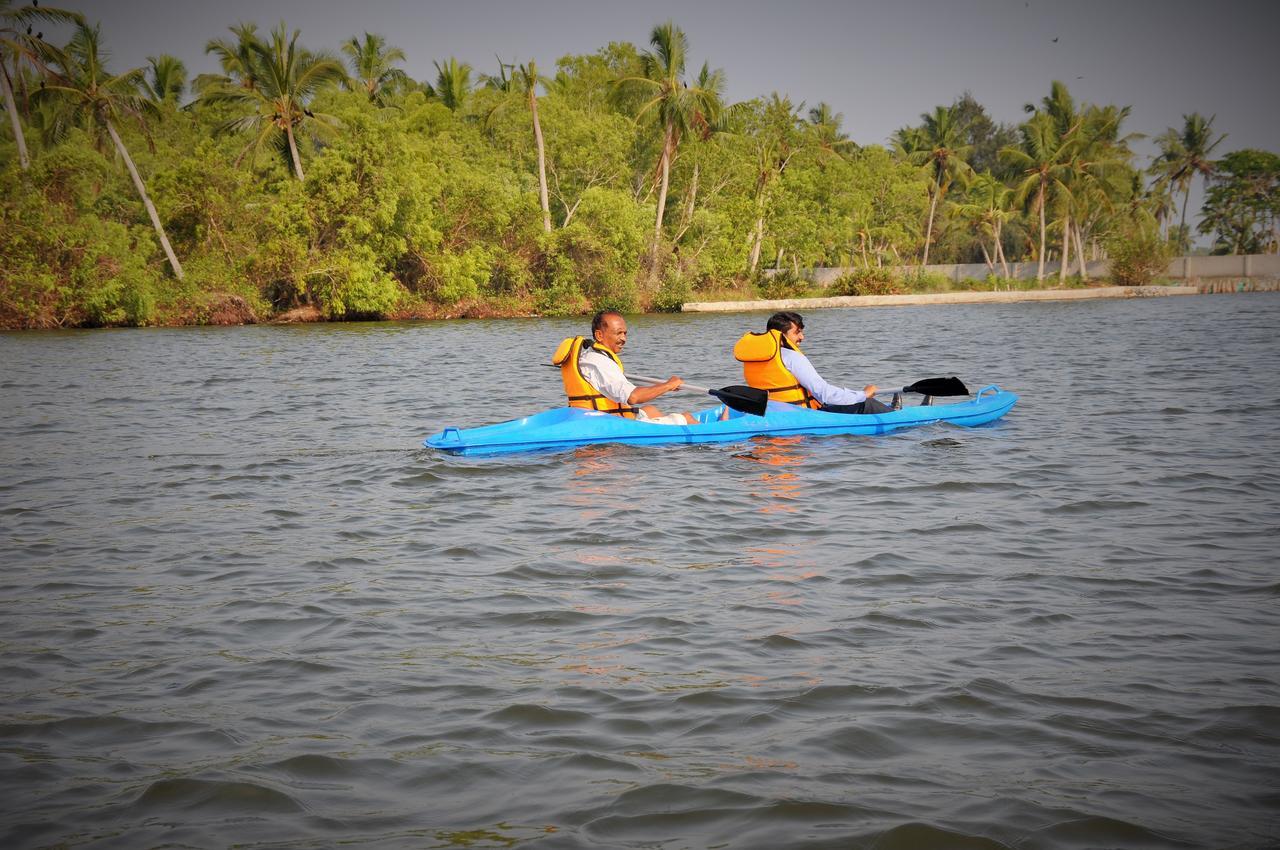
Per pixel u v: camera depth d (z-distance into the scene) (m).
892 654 4.53
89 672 4.46
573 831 3.13
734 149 53.44
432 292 43.41
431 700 4.11
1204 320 32.28
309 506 7.68
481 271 44.09
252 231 41.09
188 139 47.94
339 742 3.75
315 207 39.78
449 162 44.97
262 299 40.09
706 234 52.94
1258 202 79.12
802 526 6.89
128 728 3.89
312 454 9.81
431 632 4.92
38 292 36.34
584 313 46.66
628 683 4.25
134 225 42.09
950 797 3.29
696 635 4.81
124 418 12.59
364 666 4.49
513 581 5.73
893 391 11.34
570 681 4.28
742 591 5.48
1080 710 3.91
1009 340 25.05
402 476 8.73
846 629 4.86
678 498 7.79
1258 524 6.75
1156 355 19.56
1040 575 5.70
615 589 5.56
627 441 9.95
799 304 53.25
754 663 4.45
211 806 3.31
